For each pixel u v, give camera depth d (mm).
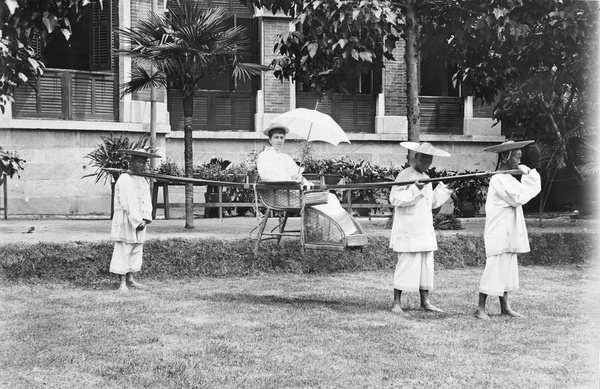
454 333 8008
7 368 6516
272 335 7781
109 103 19328
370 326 8281
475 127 21984
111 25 19125
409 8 14758
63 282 11164
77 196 18672
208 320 8500
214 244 11992
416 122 15023
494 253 8812
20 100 18250
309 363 6723
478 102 22094
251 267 12109
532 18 15219
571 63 16453
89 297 9938
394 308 9172
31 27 9141
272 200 10203
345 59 13867
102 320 8422
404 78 21641
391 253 12883
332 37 13531
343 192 17266
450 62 16656
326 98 21375
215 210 17922
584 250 14008
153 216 17234
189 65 13867
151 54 13828
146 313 8852
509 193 8742
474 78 17547
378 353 7105
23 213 18172
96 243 11438
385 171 17656
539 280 11961
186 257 11836
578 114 18172
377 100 21562
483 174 8977
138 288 10742
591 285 11438
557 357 7059
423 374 6426
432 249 9109
